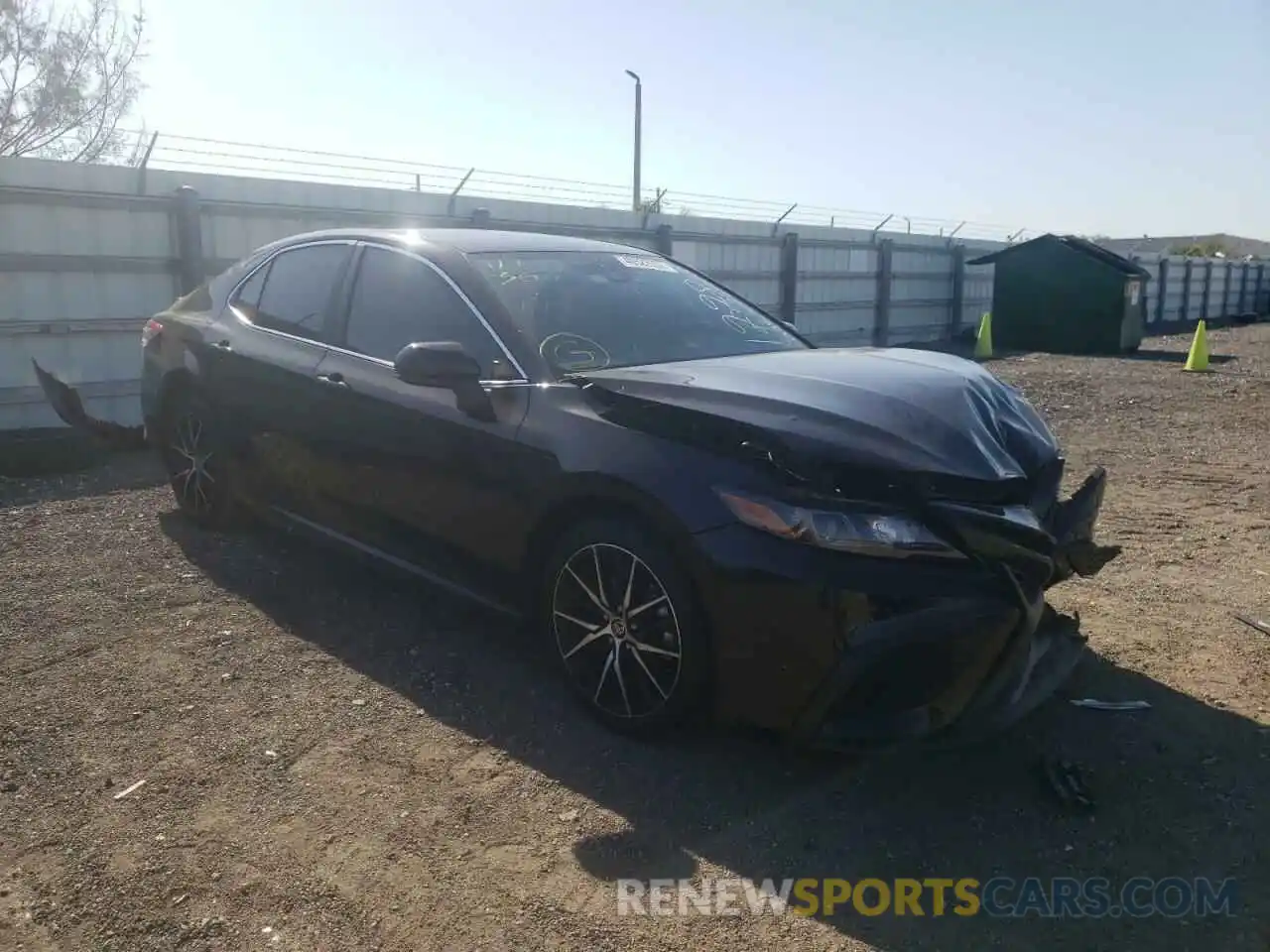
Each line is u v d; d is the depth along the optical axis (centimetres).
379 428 424
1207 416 1155
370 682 390
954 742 309
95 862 281
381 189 1155
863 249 2086
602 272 455
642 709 344
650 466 330
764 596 304
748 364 380
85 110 1738
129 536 560
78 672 394
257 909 263
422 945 252
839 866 287
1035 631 324
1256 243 8712
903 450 306
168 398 564
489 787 321
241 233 1026
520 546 376
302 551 532
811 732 310
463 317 412
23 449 804
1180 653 432
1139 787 328
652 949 253
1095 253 2114
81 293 924
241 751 339
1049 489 351
